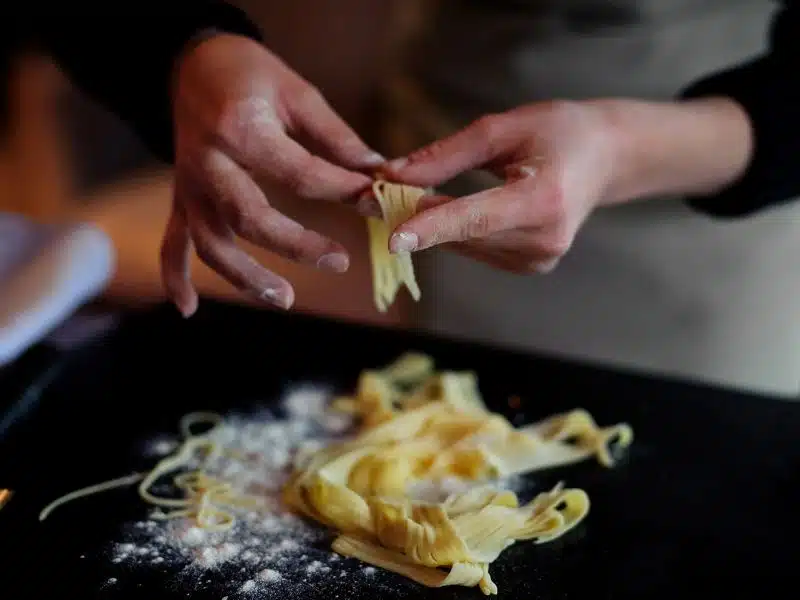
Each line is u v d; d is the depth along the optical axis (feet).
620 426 2.14
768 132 2.22
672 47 2.63
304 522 1.93
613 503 2.00
